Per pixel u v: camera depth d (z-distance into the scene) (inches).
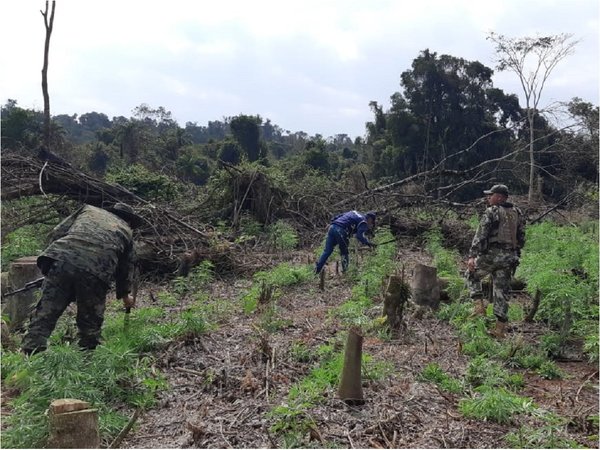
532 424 165.8
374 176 1763.0
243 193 603.2
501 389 182.7
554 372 214.7
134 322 254.8
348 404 173.2
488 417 169.0
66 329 244.1
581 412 175.5
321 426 159.2
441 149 1659.7
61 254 203.3
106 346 207.9
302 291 362.9
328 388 182.2
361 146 2325.3
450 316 284.8
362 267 410.6
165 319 283.7
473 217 615.8
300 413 161.8
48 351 177.3
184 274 397.1
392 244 501.0
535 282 271.9
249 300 311.7
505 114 1684.3
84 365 182.7
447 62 1669.5
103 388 178.2
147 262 411.2
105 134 2351.1
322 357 216.5
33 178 436.1
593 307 260.4
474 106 1667.1
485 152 1646.2
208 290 370.3
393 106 1736.0
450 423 165.6
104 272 208.1
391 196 651.5
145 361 203.0
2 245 417.4
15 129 1114.1
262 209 594.9
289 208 624.7
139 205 466.6
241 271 427.5
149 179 630.5
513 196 851.4
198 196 669.9
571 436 160.2
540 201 815.7
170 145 1910.7
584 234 565.6
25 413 147.3
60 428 122.5
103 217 221.5
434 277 303.1
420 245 558.6
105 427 153.6
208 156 2028.8
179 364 214.7
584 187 891.4
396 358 223.5
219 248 432.8
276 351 224.1
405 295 256.4
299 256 491.2
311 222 608.1
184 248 440.8
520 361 225.8
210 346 235.8
